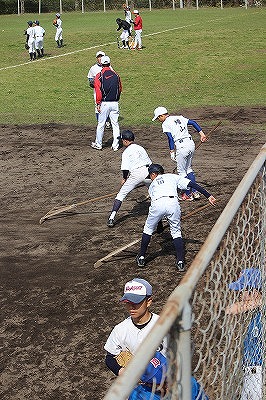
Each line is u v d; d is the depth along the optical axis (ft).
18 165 92.84
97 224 67.00
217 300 19.69
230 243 21.76
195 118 120.47
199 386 19.98
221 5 328.49
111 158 94.58
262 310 26.61
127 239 61.82
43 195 78.54
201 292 20.36
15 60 196.03
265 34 215.31
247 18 259.19
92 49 202.69
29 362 40.91
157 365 23.29
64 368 40.04
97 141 99.25
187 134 69.77
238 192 21.45
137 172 63.46
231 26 235.81
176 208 51.62
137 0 346.54
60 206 73.67
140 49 199.41
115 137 98.53
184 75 167.32
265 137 102.83
